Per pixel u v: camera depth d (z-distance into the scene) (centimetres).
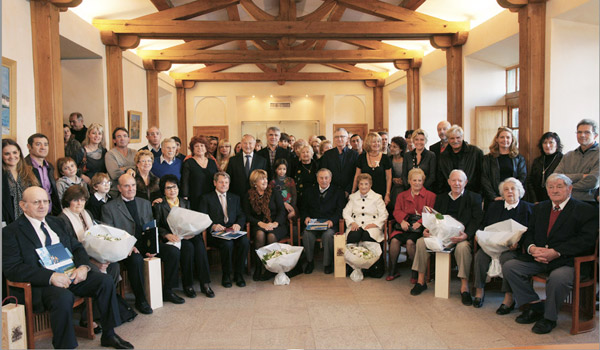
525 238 344
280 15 683
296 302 378
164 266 384
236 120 1237
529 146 515
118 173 456
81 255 313
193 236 404
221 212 448
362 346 290
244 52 899
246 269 482
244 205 475
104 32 650
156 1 649
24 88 452
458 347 286
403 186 498
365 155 505
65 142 536
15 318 252
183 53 885
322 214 487
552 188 328
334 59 913
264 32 652
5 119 418
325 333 312
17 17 441
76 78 661
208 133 1230
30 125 461
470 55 697
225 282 425
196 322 337
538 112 512
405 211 449
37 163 373
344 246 450
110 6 632
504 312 343
